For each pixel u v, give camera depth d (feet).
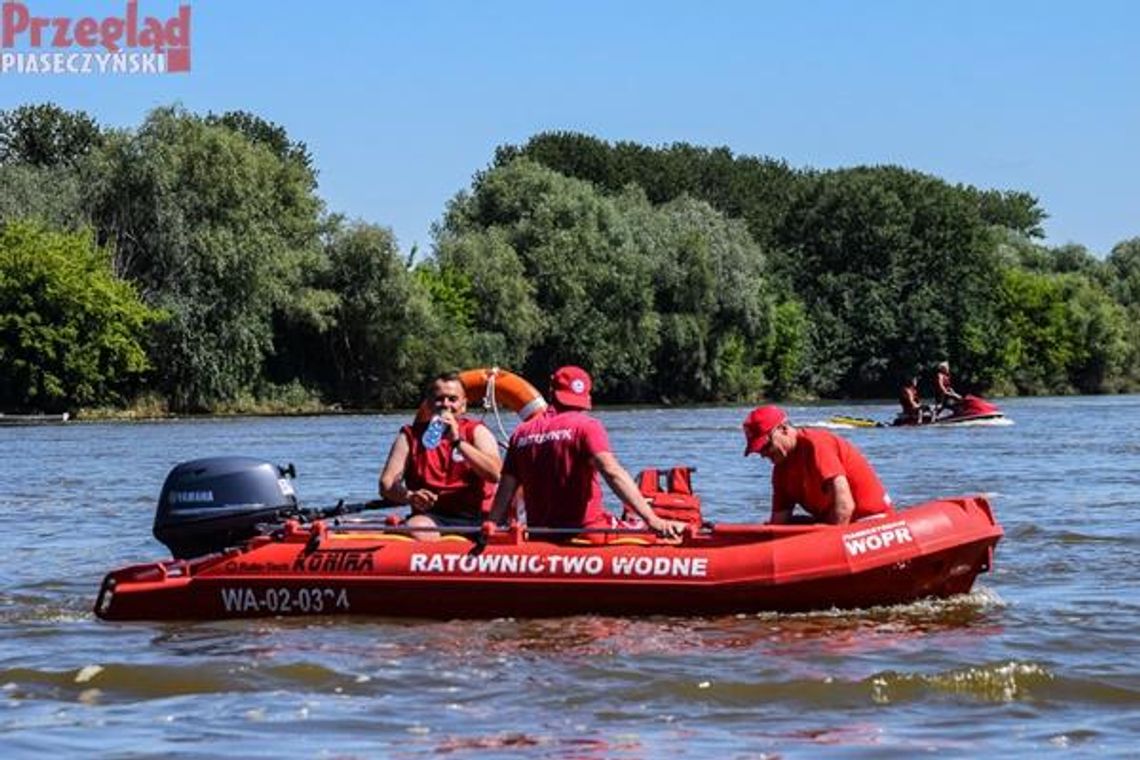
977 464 96.73
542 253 252.62
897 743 25.64
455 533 39.50
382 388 230.07
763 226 366.63
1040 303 350.23
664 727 26.96
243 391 215.72
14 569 50.08
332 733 26.61
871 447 118.52
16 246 200.03
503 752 25.31
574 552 37.99
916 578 38.50
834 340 317.63
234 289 209.36
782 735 26.30
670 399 276.41
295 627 37.24
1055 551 50.88
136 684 30.76
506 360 245.45
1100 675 30.53
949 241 326.85
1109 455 106.01
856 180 332.80
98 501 76.69
